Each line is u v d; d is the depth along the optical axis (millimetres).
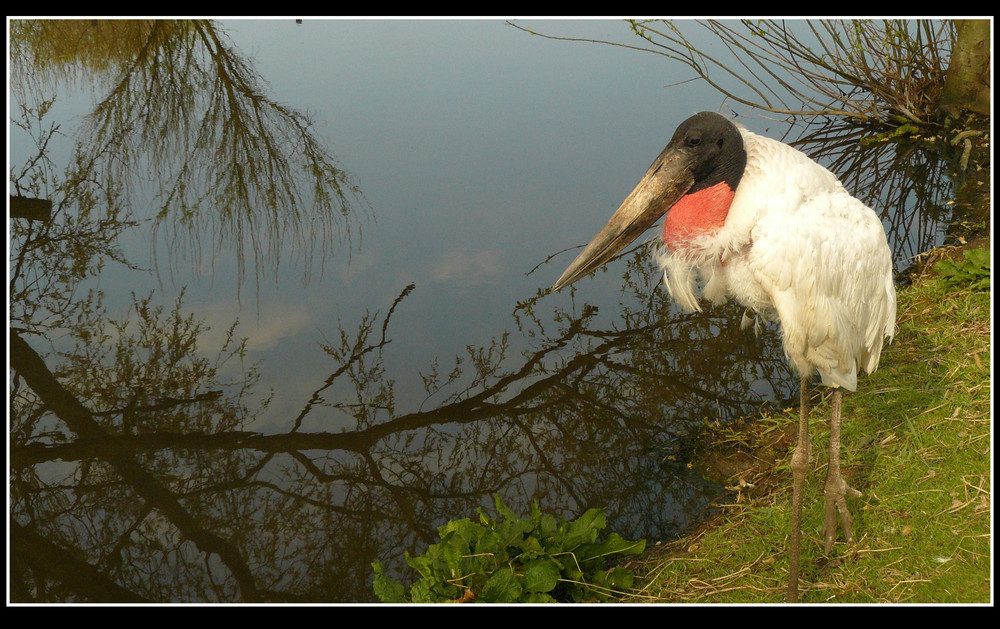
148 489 3850
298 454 4031
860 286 2594
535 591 2852
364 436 4141
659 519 3512
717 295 2848
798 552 2799
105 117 7852
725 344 4723
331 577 3350
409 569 3373
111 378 4520
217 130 7523
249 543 3541
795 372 4391
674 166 2570
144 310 5066
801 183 2508
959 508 3041
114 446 4098
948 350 3982
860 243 2549
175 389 4430
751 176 2516
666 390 4379
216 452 4043
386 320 4949
